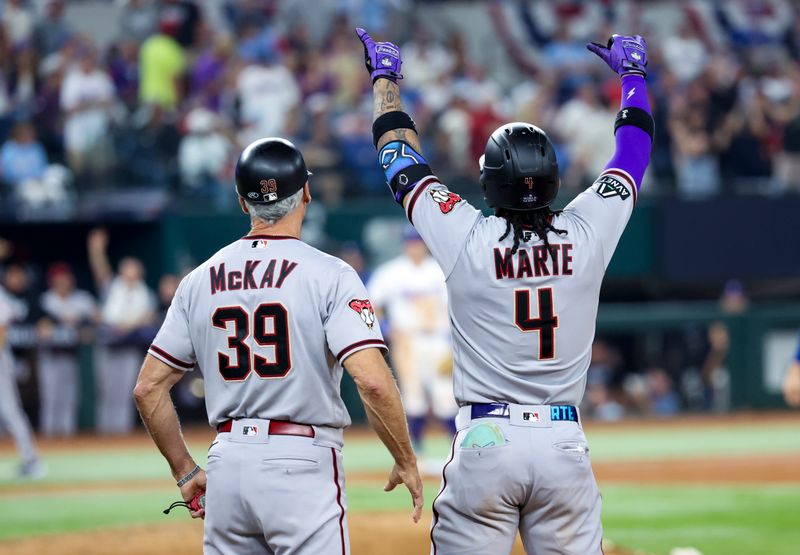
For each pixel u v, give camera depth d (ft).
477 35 246.06
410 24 238.48
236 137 200.54
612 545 87.86
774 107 228.22
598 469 138.00
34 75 202.80
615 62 52.85
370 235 197.16
